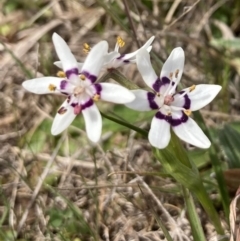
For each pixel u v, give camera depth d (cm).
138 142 14
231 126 13
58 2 19
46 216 12
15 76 17
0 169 14
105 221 12
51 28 18
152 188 12
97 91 9
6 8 19
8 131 15
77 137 15
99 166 14
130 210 13
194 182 10
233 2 18
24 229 12
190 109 9
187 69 17
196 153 13
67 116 9
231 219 10
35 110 16
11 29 18
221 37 18
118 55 9
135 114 15
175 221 12
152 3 18
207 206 11
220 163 12
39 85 9
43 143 15
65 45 9
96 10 18
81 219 11
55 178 13
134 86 9
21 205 13
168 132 9
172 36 17
